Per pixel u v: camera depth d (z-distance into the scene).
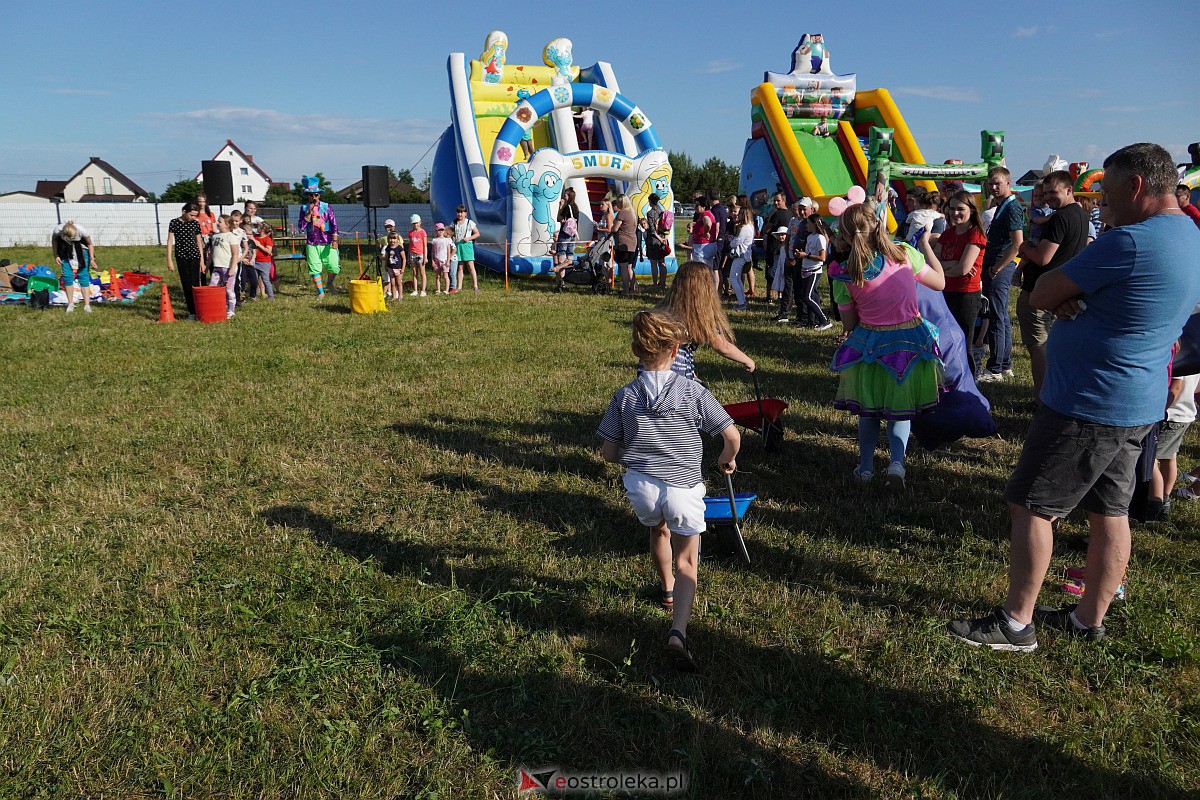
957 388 5.19
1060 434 3.18
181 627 3.53
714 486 5.27
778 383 8.03
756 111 22.34
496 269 18.58
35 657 3.30
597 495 5.16
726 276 14.41
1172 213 3.02
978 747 2.83
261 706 3.00
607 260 15.64
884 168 18.83
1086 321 3.13
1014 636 3.38
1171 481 4.50
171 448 6.12
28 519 4.81
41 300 13.82
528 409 7.15
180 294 15.49
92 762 2.71
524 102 18.98
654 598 3.84
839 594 3.91
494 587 3.94
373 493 5.24
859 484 5.32
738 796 2.61
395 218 39.12
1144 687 3.14
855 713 2.97
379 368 8.84
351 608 3.73
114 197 86.12
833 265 5.18
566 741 2.85
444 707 3.00
